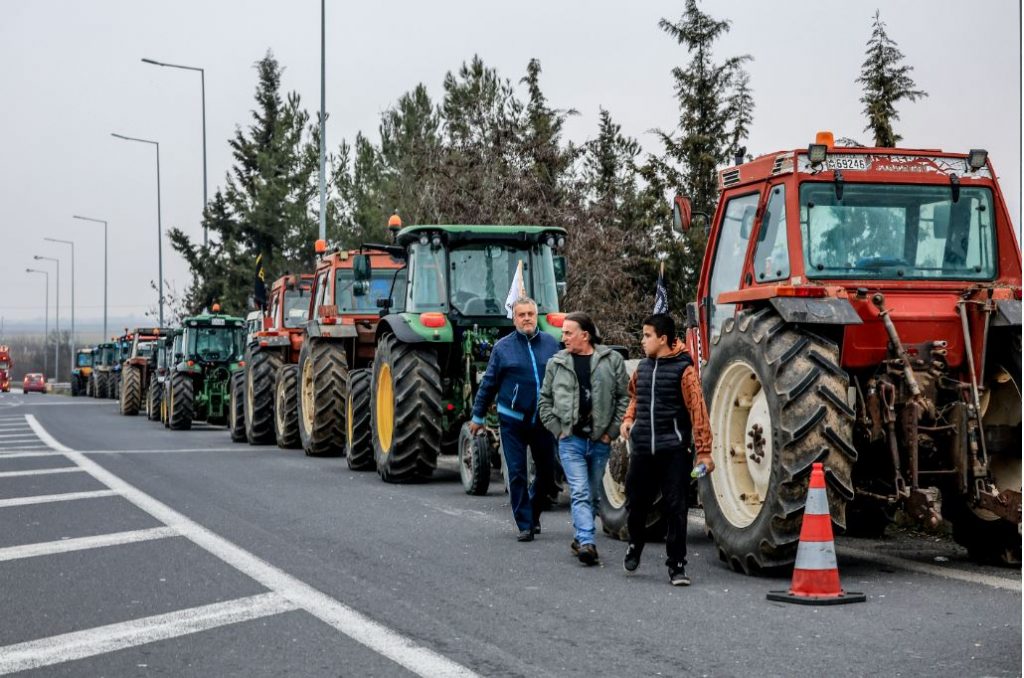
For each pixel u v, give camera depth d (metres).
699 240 22.41
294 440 18.77
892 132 20.16
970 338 7.58
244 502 11.32
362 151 34.00
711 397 8.01
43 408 40.66
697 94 25.03
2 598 6.82
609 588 7.07
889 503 7.60
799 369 7.17
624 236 22.41
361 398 14.65
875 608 6.42
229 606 6.53
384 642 5.67
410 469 12.94
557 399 8.03
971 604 6.52
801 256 7.77
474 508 10.93
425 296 13.08
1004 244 8.01
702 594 6.89
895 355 7.48
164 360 30.22
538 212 21.83
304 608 6.46
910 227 7.97
